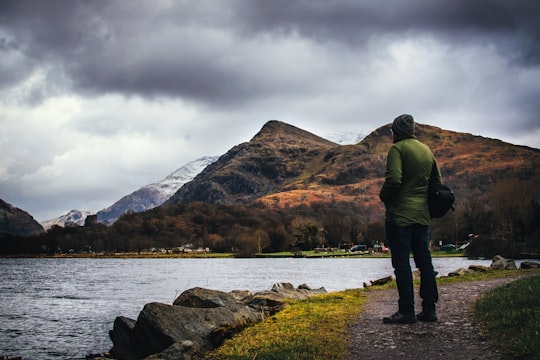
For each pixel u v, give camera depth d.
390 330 10.91
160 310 14.89
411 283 11.53
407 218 11.34
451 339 9.93
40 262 199.12
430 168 11.43
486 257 119.75
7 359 22.31
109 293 59.16
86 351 25.11
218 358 10.45
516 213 130.38
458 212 168.12
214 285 66.81
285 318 14.05
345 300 16.92
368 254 193.50
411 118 11.59
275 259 183.25
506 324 10.37
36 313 40.16
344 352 9.48
